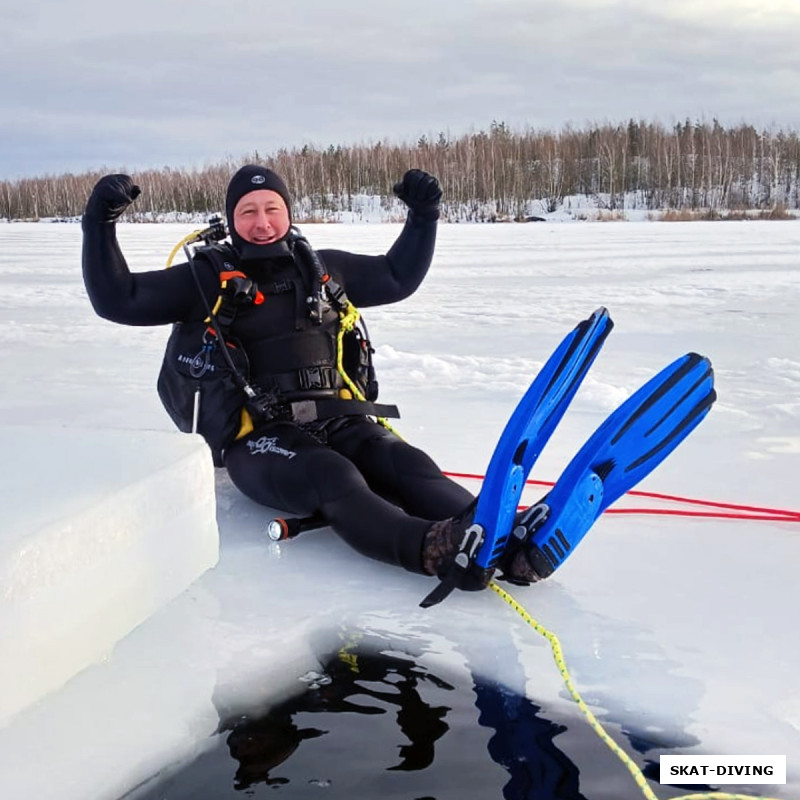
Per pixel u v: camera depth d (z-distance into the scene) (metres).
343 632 1.94
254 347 2.63
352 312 2.71
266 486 2.46
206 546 2.13
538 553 2.02
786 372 4.83
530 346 5.92
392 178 70.50
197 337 2.67
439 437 3.55
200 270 2.64
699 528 2.56
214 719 1.60
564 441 3.45
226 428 2.59
